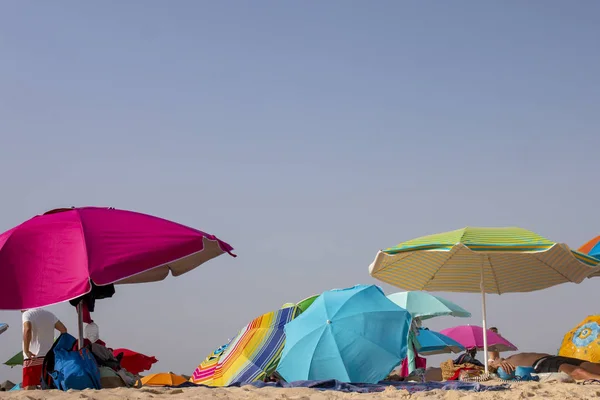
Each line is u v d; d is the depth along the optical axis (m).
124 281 9.81
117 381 8.52
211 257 9.85
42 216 8.49
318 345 9.62
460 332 17.12
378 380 9.42
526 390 8.35
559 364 10.95
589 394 7.97
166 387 8.89
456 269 11.81
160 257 8.00
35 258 7.81
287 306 12.84
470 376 10.61
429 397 7.70
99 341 8.79
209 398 7.37
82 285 7.55
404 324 9.85
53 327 9.18
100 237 7.98
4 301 7.51
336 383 9.13
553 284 11.88
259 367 11.16
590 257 10.87
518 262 11.40
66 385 8.03
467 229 10.77
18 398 7.14
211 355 12.68
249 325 12.05
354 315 9.84
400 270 11.72
